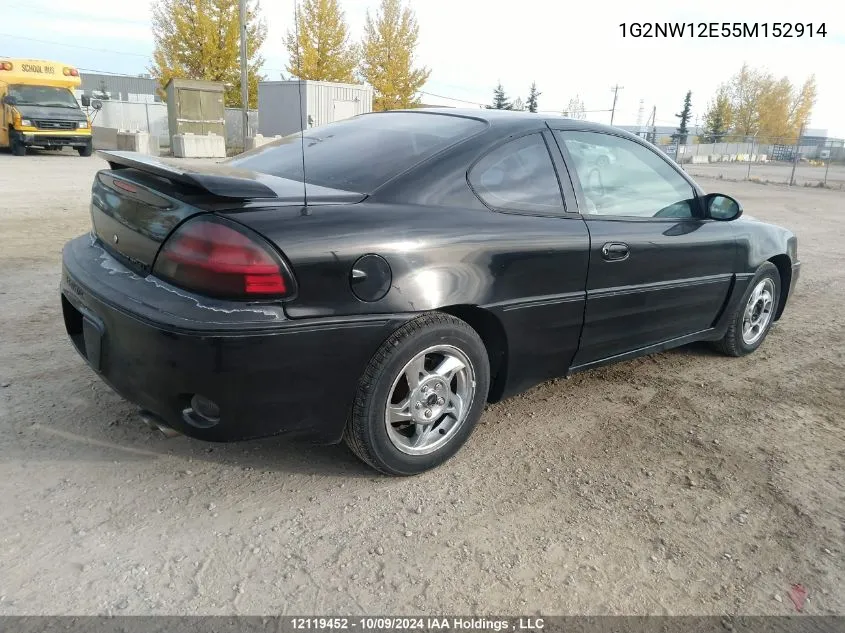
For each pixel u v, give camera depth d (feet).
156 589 6.92
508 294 9.49
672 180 12.75
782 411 12.42
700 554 8.07
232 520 8.12
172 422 7.84
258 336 7.32
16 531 7.63
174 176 7.55
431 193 9.05
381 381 8.40
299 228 7.64
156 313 7.40
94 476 8.80
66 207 31.22
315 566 7.43
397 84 105.29
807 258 29.12
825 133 304.30
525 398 12.34
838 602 7.41
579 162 11.00
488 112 11.07
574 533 8.31
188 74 92.68
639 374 13.91
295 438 8.34
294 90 81.35
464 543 7.98
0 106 63.82
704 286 13.04
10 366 11.94
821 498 9.49
